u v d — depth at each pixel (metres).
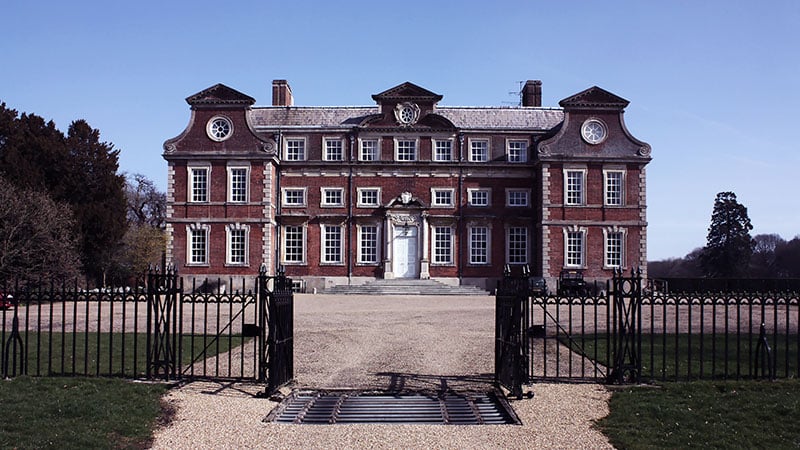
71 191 52.81
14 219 37.94
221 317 27.88
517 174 49.44
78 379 14.04
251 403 13.17
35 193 41.38
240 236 47.53
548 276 46.97
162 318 15.19
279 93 54.06
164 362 14.98
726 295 15.28
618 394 13.68
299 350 19.97
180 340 15.10
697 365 16.52
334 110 52.12
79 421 11.41
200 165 47.75
